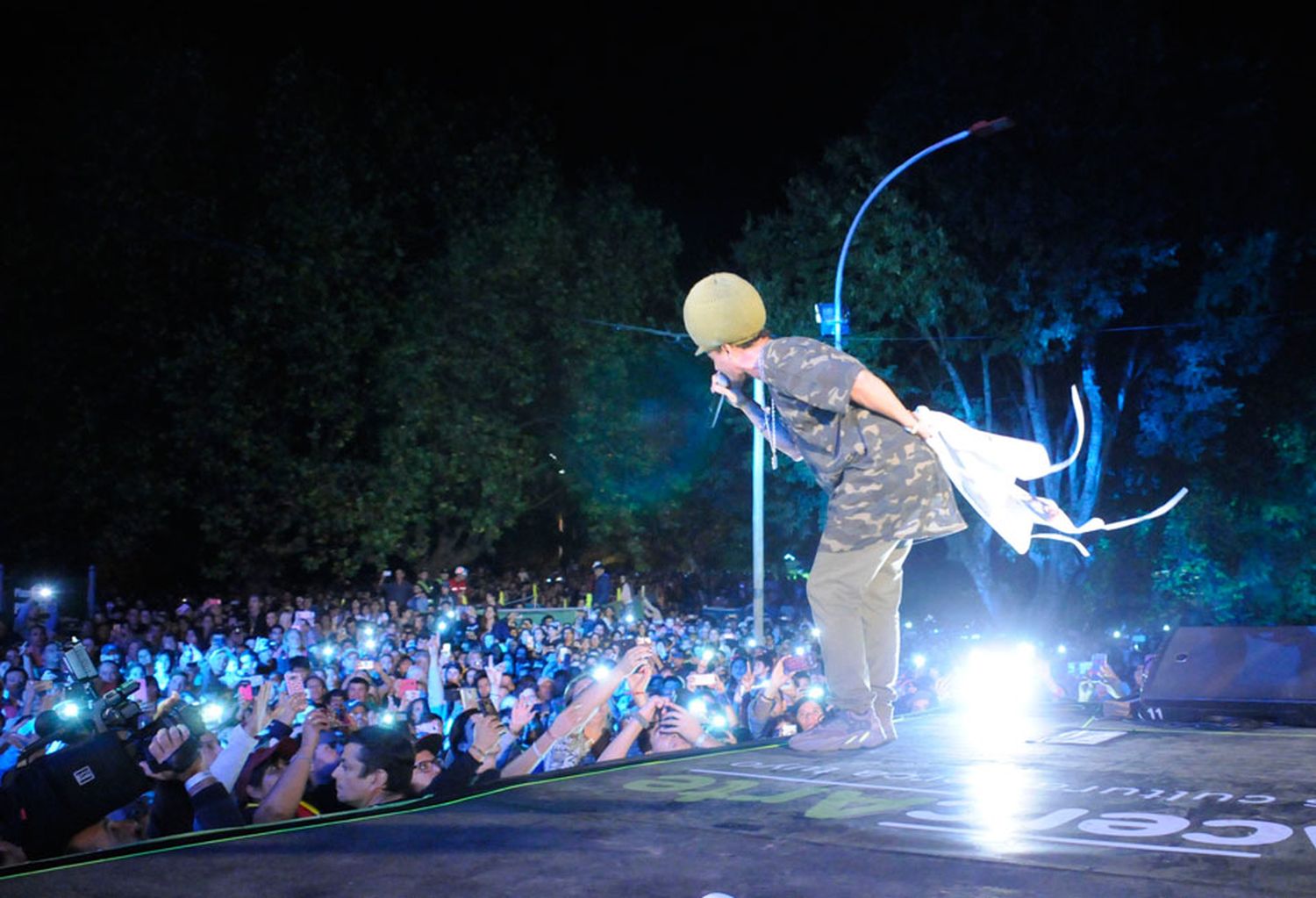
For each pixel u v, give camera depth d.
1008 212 23.91
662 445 29.95
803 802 3.66
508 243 26.64
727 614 30.84
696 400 30.64
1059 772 4.10
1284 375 26.16
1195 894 2.65
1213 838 3.11
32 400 23.95
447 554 28.70
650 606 27.45
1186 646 5.98
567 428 28.70
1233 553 25.86
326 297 24.95
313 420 26.02
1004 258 25.25
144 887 2.82
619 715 10.20
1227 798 3.60
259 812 4.91
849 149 25.55
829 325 18.00
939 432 4.07
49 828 3.79
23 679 11.24
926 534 4.24
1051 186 23.83
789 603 34.50
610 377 28.38
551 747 6.32
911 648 24.19
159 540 28.70
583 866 2.97
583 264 28.25
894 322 26.06
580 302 27.64
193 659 15.21
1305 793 3.65
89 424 23.98
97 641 18.70
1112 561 26.53
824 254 25.78
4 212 23.62
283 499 25.16
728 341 4.25
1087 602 26.47
